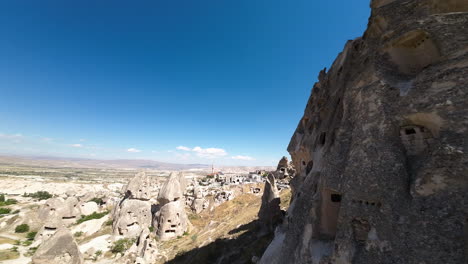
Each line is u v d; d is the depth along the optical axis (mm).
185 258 32812
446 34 8289
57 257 23375
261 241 27781
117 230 45781
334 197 10273
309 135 17672
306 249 10023
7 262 34219
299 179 19219
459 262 5887
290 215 14617
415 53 9602
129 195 51531
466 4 8758
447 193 6625
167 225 47188
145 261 33250
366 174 8359
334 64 16328
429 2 9305
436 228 6445
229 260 26906
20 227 50531
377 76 9453
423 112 7816
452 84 7531
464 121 6953
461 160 6586
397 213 7301
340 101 12812
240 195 68875
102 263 35031
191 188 85438
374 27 11055
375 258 7242
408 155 8203
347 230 8289
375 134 8711
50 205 56344
